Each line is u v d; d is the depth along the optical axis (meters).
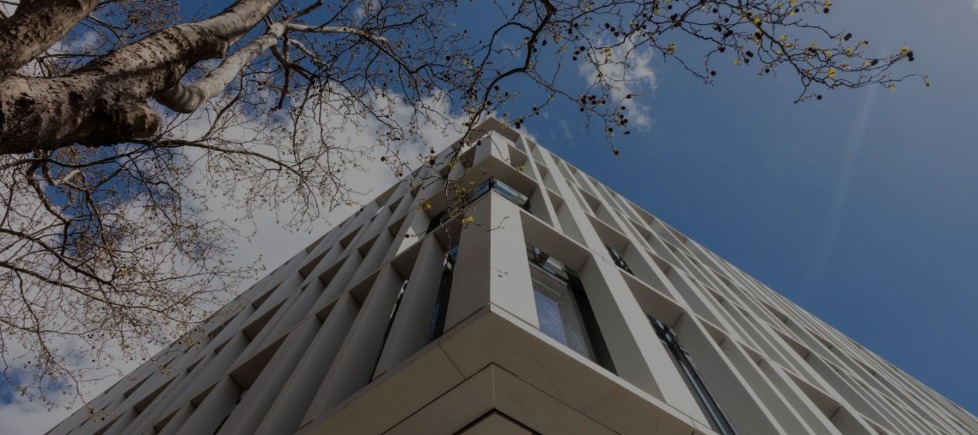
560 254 11.44
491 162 15.72
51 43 3.26
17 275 7.49
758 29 5.45
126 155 6.95
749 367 11.45
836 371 19.89
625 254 16.33
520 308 6.81
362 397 6.34
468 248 9.20
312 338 12.03
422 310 9.00
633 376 7.81
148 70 3.91
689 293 15.98
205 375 14.98
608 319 9.50
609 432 6.59
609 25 6.21
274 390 9.98
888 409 19.08
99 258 7.80
